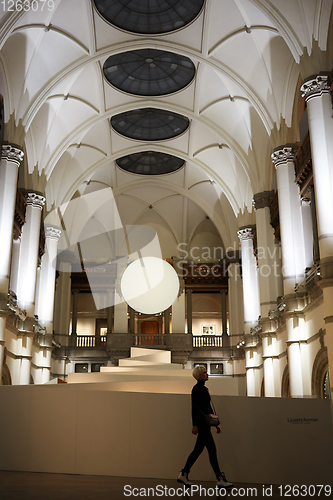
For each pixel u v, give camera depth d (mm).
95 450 6777
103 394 6969
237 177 25156
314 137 13586
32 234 20250
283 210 17547
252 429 6594
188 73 21031
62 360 28672
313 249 16266
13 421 7133
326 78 13789
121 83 21594
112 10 17391
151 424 6742
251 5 16219
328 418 6719
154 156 27938
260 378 22953
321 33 14172
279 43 16953
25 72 17297
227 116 22125
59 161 24391
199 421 5484
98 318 32188
